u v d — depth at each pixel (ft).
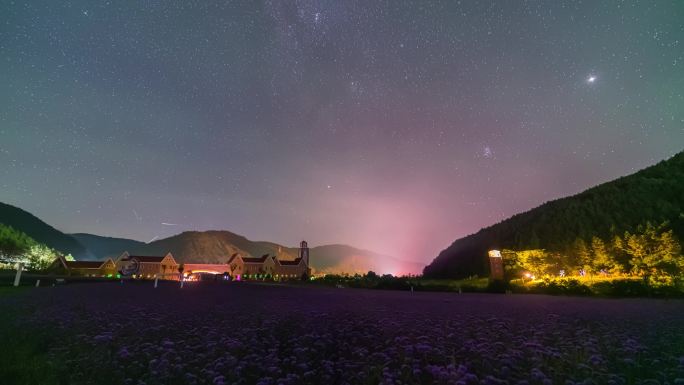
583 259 207.82
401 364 27.71
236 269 541.34
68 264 460.14
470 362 27.68
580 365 25.72
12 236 483.10
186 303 83.25
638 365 27.14
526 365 27.61
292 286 250.98
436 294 155.63
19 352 30.50
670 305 89.71
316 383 24.40
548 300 112.27
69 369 26.58
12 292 104.06
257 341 35.19
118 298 94.12
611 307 82.28
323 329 43.39
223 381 22.61
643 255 178.70
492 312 68.13
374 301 100.37
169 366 25.76
